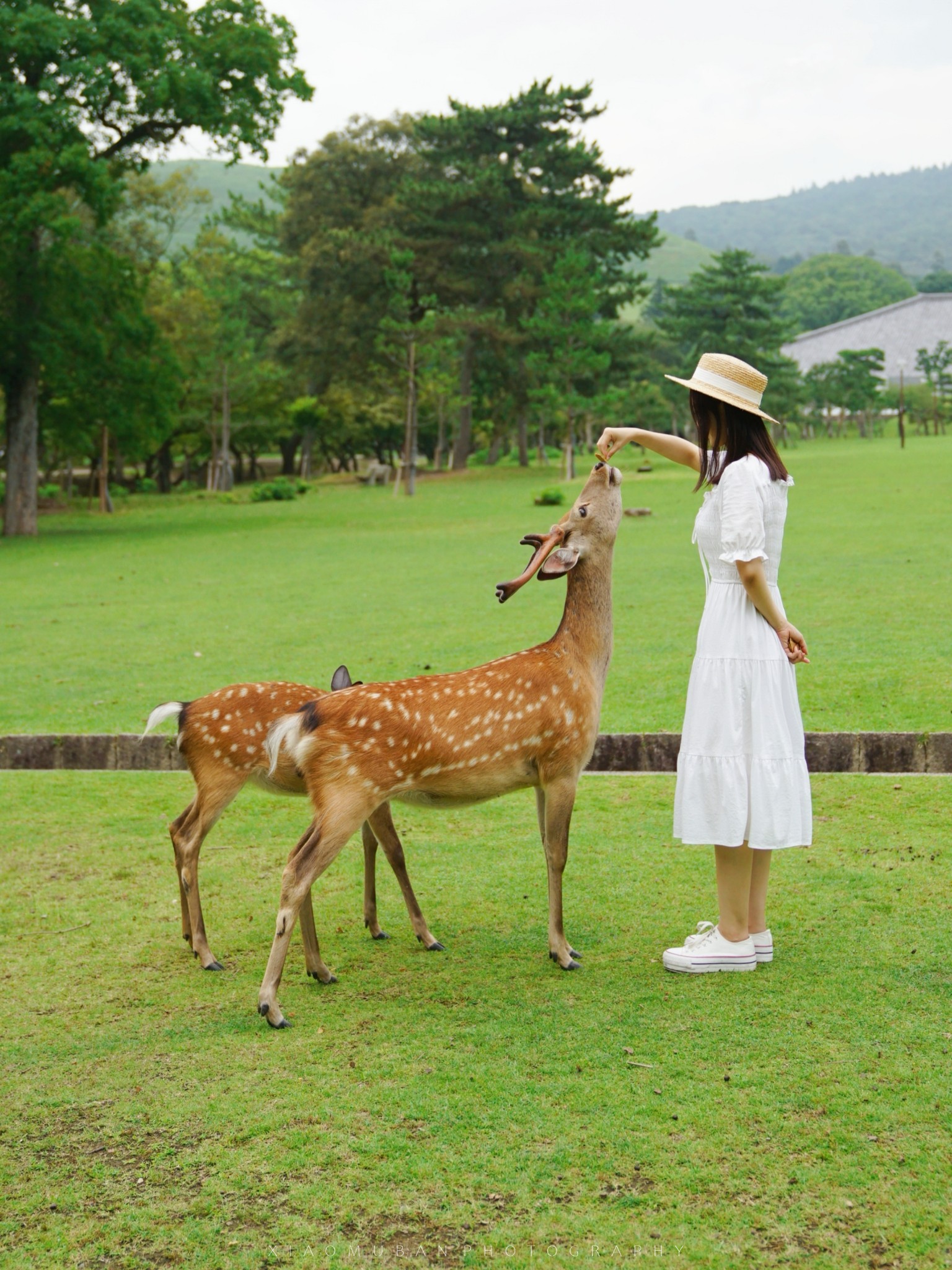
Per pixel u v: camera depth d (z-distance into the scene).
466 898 5.26
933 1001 3.91
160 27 26.86
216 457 50.19
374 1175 3.06
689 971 4.25
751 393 4.20
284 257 59.72
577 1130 3.21
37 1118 3.45
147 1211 2.96
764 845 4.11
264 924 5.10
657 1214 2.84
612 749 7.20
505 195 46.75
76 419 29.50
